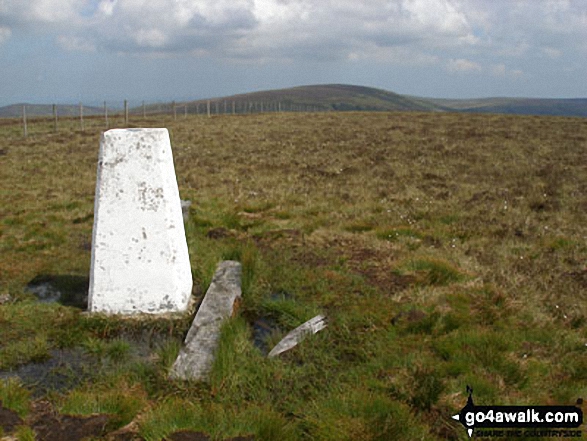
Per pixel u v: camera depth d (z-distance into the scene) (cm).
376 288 740
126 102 3781
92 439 399
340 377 504
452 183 1678
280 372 512
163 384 489
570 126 3475
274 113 5288
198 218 1127
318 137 3023
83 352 566
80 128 3572
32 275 805
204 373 501
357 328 611
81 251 936
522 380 482
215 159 2212
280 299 711
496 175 1822
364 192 1529
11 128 3612
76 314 652
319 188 1593
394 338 582
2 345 573
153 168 653
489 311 645
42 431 407
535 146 2530
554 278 784
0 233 1025
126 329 626
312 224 1119
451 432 410
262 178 1755
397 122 3897
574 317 632
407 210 1278
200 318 619
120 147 646
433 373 484
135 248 655
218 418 418
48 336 597
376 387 472
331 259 891
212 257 865
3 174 1798
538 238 1017
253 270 798
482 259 883
